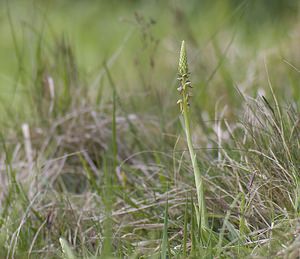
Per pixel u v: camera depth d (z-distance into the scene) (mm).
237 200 3127
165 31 7195
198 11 8430
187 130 2764
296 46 5566
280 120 3197
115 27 8789
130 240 3189
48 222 3336
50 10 10047
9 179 3902
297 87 4668
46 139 4336
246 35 6492
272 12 7539
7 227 3359
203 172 3463
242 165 3258
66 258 2873
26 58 7059
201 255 2686
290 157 3082
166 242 2764
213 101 4793
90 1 10312
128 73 5812
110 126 4379
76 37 8570
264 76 5090
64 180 4129
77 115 4410
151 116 4391
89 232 3291
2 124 4625
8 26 8758
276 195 3051
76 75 4664
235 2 8227
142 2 9578
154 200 3393
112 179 3840
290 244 2646
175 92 4863
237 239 2777
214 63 5410
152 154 4059
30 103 4641
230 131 3551
